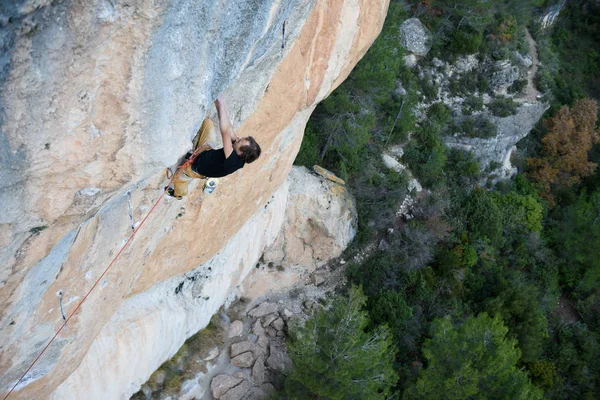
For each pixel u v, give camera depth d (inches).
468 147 1194.6
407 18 1178.6
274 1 230.8
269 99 460.4
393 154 1092.5
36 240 211.0
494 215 1078.4
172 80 198.2
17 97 153.0
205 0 186.5
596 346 986.1
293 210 868.0
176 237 464.1
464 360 690.8
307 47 482.3
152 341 588.1
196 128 232.4
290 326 799.7
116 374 536.4
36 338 298.8
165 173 280.1
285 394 717.3
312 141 938.7
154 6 168.1
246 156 237.8
